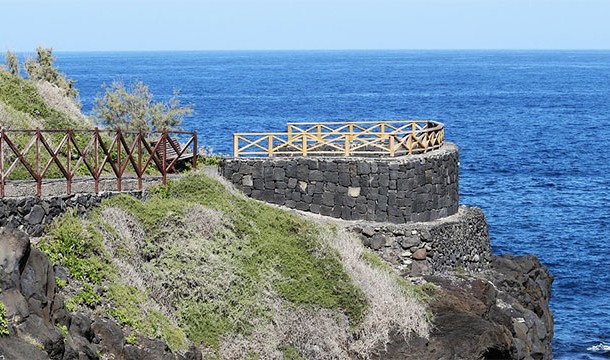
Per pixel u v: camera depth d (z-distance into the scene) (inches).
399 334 1190.9
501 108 6122.1
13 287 834.8
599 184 3235.7
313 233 1275.8
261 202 1371.8
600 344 1686.8
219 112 5078.7
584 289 2005.4
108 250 1029.8
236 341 1072.2
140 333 949.2
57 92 1716.3
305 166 1470.2
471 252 1521.9
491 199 2925.7
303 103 5900.6
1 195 1009.5
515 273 1561.3
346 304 1190.9
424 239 1400.1
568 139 4522.6
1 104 1391.5
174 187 1253.1
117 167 1208.8
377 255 1396.4
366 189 1438.2
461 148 4062.5
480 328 1224.2
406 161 1430.9
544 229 2522.1
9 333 799.1
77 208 1068.5
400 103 6181.1
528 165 3622.0
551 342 1544.0
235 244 1184.8
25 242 866.1
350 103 6013.8
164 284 1072.8
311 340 1135.0
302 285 1186.0
